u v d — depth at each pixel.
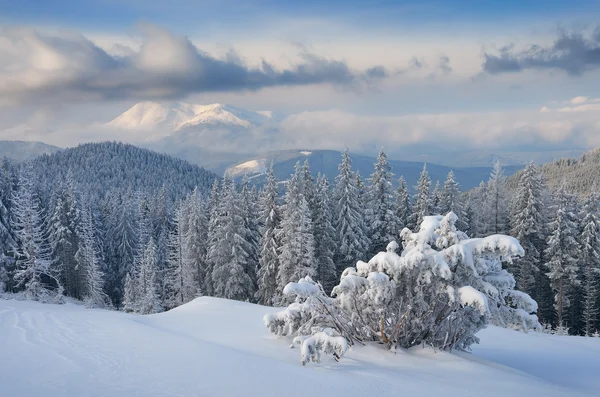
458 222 39.47
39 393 5.51
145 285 46.97
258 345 10.78
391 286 10.20
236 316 16.41
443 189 40.69
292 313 11.33
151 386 5.92
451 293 9.58
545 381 8.96
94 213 61.97
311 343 8.62
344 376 7.43
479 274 10.15
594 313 36.84
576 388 8.88
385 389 6.67
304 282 10.95
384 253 10.45
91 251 50.84
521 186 37.66
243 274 38.03
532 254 37.09
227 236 38.00
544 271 40.69
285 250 32.59
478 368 9.04
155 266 47.94
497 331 16.98
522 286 37.31
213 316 16.41
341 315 11.25
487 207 43.34
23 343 8.77
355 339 10.84
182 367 7.01
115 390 5.70
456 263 9.72
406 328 10.48
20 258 46.44
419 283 10.28
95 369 6.76
